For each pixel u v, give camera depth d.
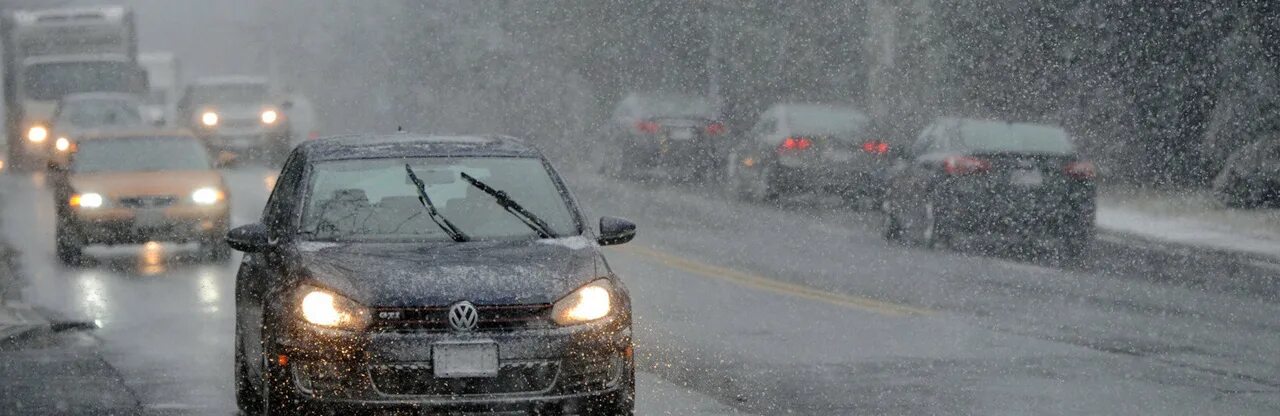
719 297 38.81
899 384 27.20
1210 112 69.31
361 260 22.14
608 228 24.97
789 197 68.31
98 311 36.50
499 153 25.59
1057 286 41.34
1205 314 36.16
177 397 26.28
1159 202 64.75
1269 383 27.31
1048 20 74.38
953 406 25.33
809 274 43.75
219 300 38.59
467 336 21.02
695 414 24.72
